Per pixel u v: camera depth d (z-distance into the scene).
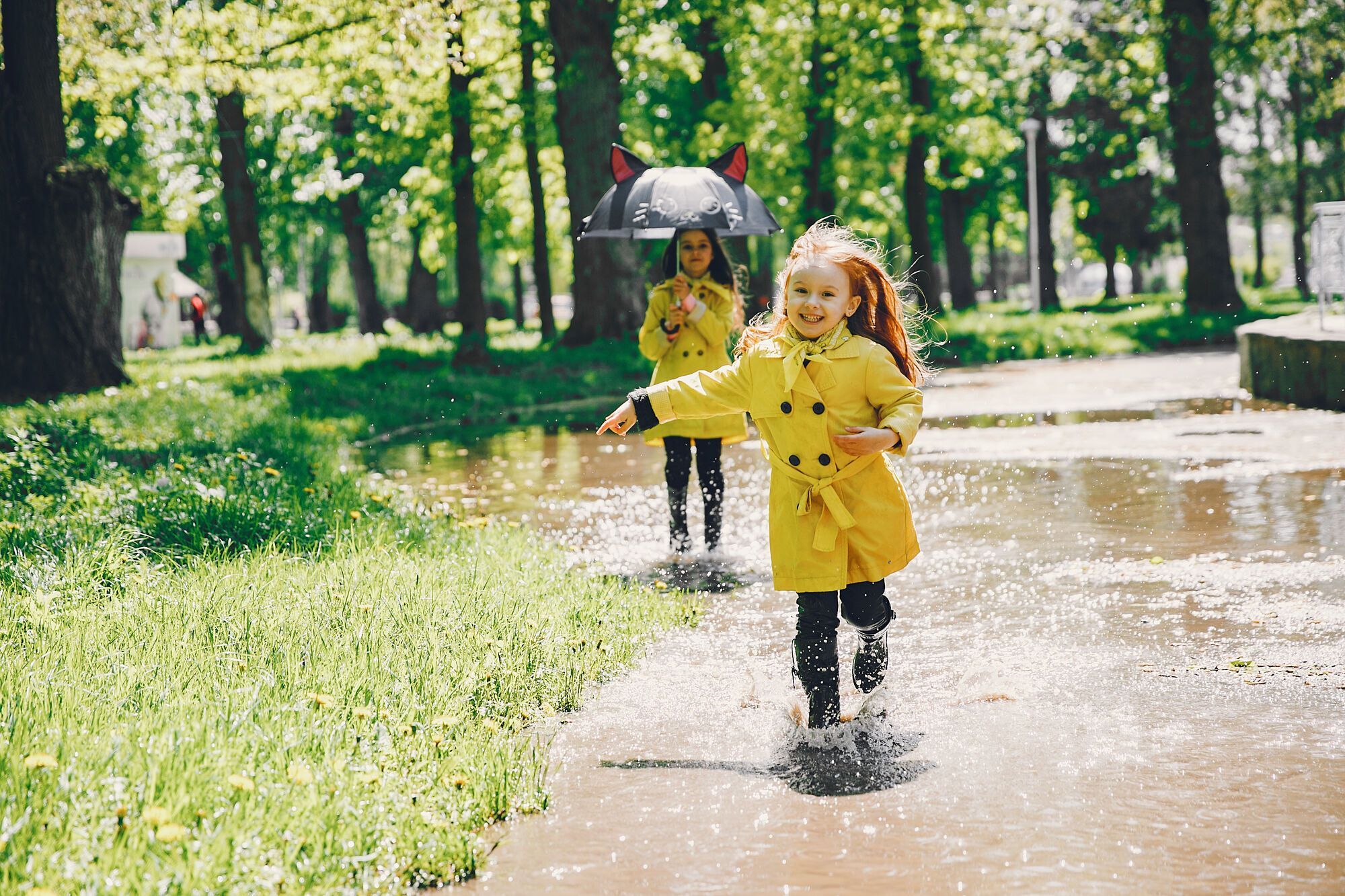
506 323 57.75
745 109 30.80
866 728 4.03
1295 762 3.58
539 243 30.22
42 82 18.05
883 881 2.94
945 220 46.19
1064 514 7.80
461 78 25.38
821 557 3.99
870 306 4.18
